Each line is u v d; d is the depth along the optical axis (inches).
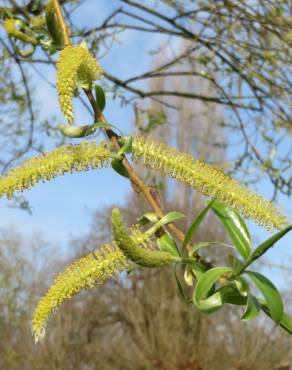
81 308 405.7
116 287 410.3
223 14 129.2
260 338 358.6
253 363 349.4
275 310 43.7
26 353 334.6
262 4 126.6
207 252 384.8
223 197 43.8
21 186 43.6
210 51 134.0
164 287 402.0
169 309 395.5
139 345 393.1
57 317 369.4
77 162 44.5
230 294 45.2
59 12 52.7
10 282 317.7
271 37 132.3
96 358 388.5
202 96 145.0
